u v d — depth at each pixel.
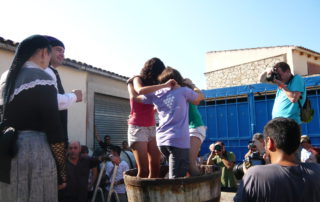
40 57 2.29
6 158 2.04
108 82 10.40
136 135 3.57
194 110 3.72
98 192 6.01
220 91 9.79
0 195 2.09
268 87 9.02
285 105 3.97
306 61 20.88
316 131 8.20
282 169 2.01
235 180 7.62
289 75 3.93
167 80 3.28
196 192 2.86
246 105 9.37
